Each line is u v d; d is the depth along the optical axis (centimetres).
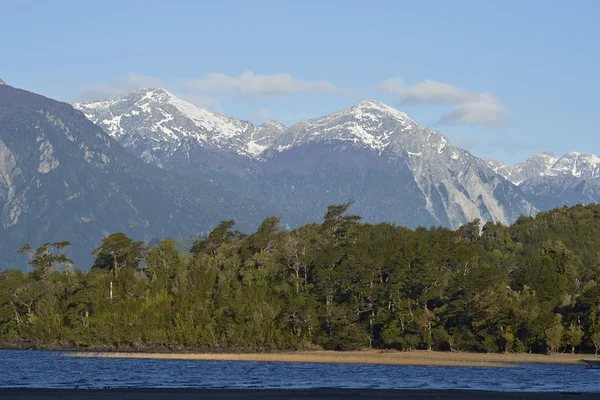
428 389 19338
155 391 18050
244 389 18862
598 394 18212
